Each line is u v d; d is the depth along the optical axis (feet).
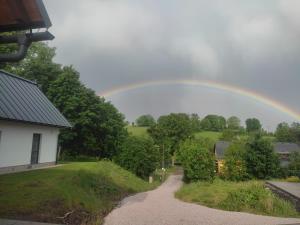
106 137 155.94
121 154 138.41
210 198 71.46
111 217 45.62
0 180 48.16
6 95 69.41
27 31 25.34
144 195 82.94
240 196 63.52
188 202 70.69
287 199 70.18
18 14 24.57
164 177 185.68
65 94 139.64
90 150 151.84
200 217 48.11
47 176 55.57
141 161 136.46
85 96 144.36
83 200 47.98
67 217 37.91
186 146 153.69
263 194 63.21
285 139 345.31
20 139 67.26
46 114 79.30
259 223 44.01
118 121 168.76
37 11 24.35
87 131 146.92
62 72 145.79
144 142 142.92
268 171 145.48
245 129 456.86
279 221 46.03
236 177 142.41
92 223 39.09
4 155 62.03
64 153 146.30
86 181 62.39
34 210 36.40
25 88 81.30
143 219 45.06
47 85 143.02
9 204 36.22
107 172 89.97
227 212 54.65
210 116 458.50
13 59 24.54
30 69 144.46
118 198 69.56
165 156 259.80
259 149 147.64
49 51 158.71
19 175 55.31
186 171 146.92
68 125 86.58
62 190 45.52
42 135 77.25
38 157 76.43
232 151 149.28
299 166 153.48
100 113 151.02
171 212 52.11
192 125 363.76
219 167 162.61
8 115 61.77
